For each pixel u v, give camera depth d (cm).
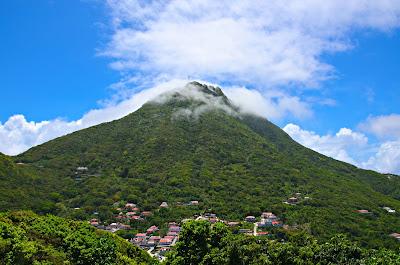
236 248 4325
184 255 4519
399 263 4253
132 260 5425
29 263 3912
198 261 4441
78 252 4466
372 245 8775
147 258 6275
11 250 3766
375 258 4416
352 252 4647
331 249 4678
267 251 4516
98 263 4475
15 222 5044
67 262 4278
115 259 4862
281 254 4484
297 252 4688
